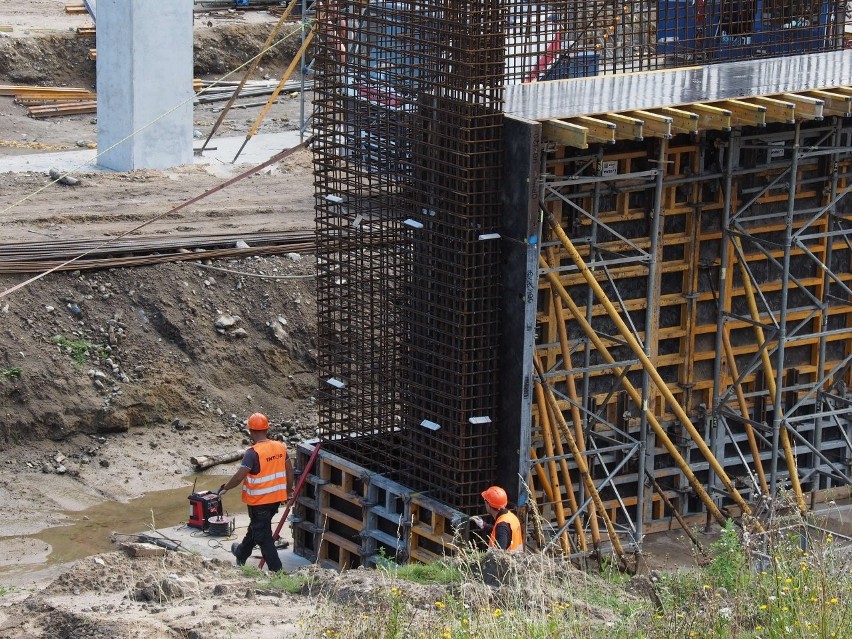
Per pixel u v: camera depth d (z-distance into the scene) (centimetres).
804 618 1797
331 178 3288
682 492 3397
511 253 2934
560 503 3094
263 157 6153
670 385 3378
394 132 3106
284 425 4394
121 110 5775
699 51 3666
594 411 3262
